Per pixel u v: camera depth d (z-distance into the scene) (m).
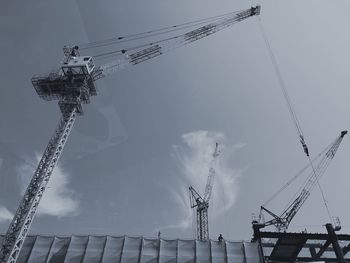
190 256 50.88
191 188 142.12
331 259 53.94
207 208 138.50
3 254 52.81
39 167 72.56
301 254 55.06
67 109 82.81
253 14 122.38
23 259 50.53
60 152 76.56
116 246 51.38
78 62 85.44
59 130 79.56
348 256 53.72
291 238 51.75
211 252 51.38
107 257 49.78
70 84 84.31
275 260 54.69
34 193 67.81
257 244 52.53
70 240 52.09
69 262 49.12
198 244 52.50
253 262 50.44
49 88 84.44
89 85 86.94
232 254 51.31
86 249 50.69
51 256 50.25
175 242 52.62
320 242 55.78
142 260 49.81
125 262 49.41
